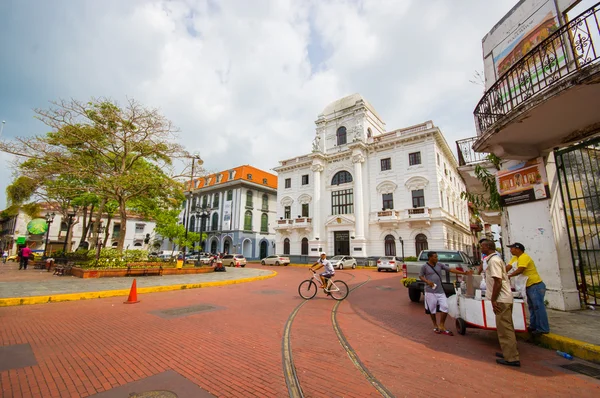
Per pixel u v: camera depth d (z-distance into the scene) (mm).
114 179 15031
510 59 8070
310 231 34469
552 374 3943
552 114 5777
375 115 35969
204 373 3848
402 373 3936
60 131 15266
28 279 12781
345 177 33156
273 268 28312
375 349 4906
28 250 19516
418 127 28656
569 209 7551
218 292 11336
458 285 8727
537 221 7539
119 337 5336
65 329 5789
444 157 31297
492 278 4711
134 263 15867
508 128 6449
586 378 3816
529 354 4770
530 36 7414
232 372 3896
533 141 7188
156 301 9125
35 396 3133
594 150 6633
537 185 7480
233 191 42469
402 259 26609
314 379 3723
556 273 7105
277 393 3332
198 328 6023
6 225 42344
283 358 4434
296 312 7789
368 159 31562
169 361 4238
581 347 4555
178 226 27328
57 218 38406
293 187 37719
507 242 9523
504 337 4336
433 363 4301
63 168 15336
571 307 6926
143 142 17438
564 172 7477
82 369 3885
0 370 3783
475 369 4090
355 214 30297
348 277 18734
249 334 5656
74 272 14461
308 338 5465
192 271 18188
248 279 15805
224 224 42344
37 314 7039
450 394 3352
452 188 33500
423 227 26516
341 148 34219
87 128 16141
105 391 3281
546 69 6867
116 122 16391
